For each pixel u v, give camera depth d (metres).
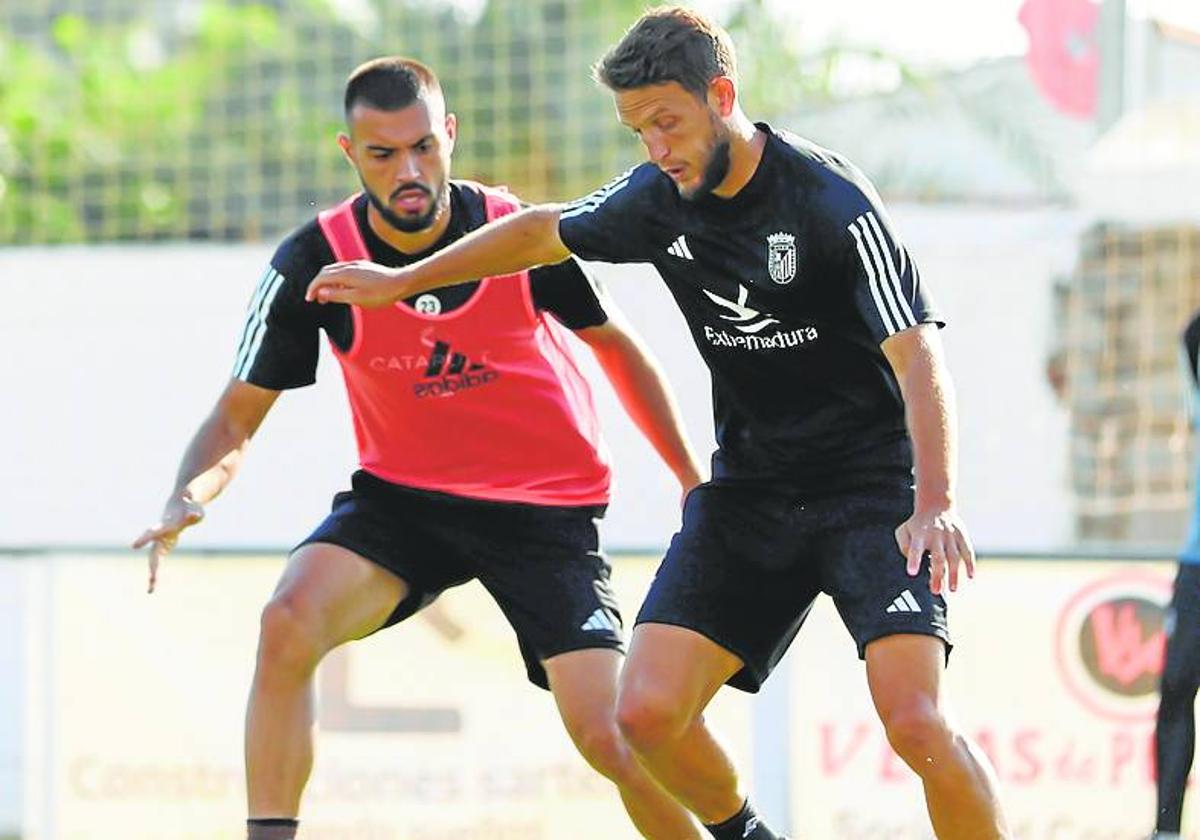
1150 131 39.47
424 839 26.11
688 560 17.27
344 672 26.22
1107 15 41.12
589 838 25.94
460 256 17.30
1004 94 44.25
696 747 17.55
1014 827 25.53
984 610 25.66
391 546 19.28
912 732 15.73
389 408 19.38
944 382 15.64
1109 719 25.48
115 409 35.38
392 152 18.11
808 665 25.73
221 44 59.22
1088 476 36.75
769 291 16.30
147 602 26.70
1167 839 22.42
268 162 47.34
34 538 34.84
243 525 33.97
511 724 26.05
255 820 18.25
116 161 49.38
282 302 19.17
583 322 19.47
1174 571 25.45
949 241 38.19
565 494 19.67
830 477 17.06
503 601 19.64
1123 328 37.38
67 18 59.38
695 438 33.06
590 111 44.03
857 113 46.69
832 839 25.64
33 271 36.19
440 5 46.84
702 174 15.82
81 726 26.73
